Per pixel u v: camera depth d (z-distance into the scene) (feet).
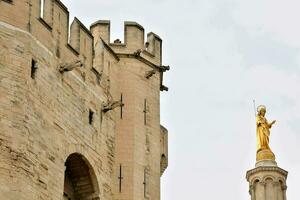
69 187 233.96
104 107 244.83
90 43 245.65
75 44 239.09
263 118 279.08
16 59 213.25
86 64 241.55
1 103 207.21
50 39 227.20
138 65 259.39
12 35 215.10
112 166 243.40
